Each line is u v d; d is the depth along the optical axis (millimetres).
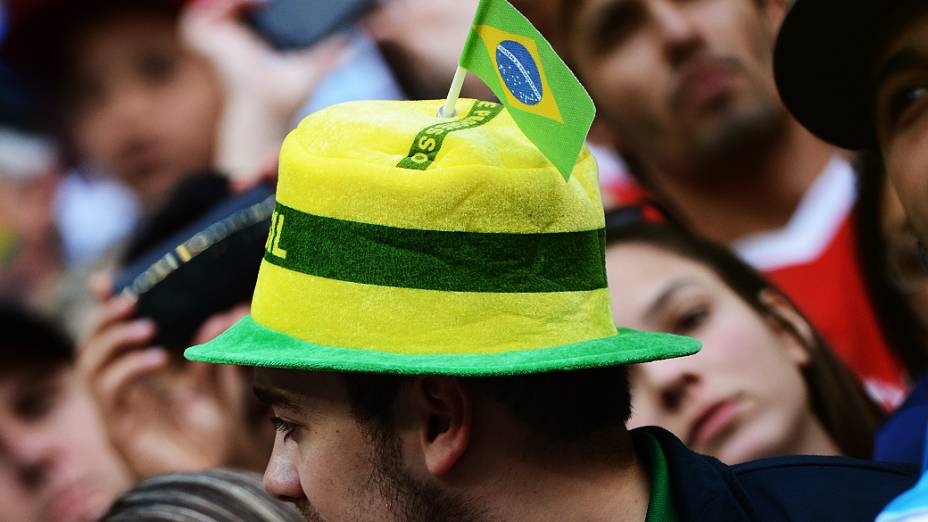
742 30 8148
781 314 7160
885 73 4125
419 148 3812
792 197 8305
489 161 3744
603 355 3719
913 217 4152
